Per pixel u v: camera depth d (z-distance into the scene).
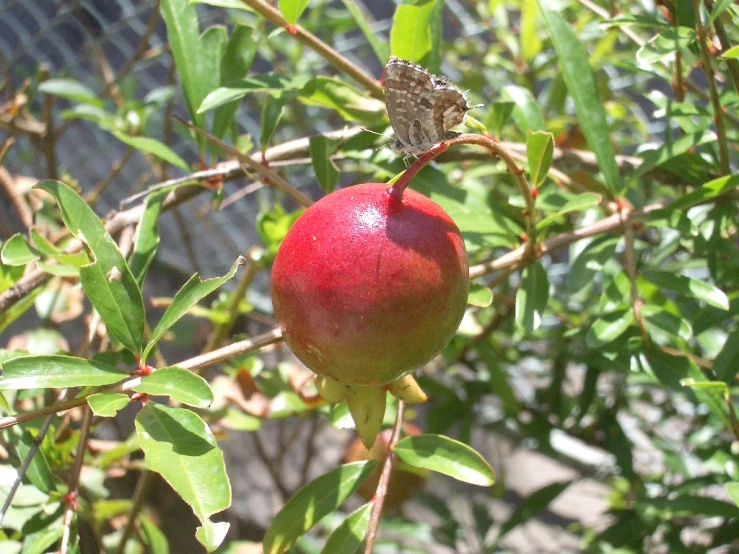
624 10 0.19
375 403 0.11
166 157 0.14
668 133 0.15
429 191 0.14
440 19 0.14
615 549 0.17
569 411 0.19
